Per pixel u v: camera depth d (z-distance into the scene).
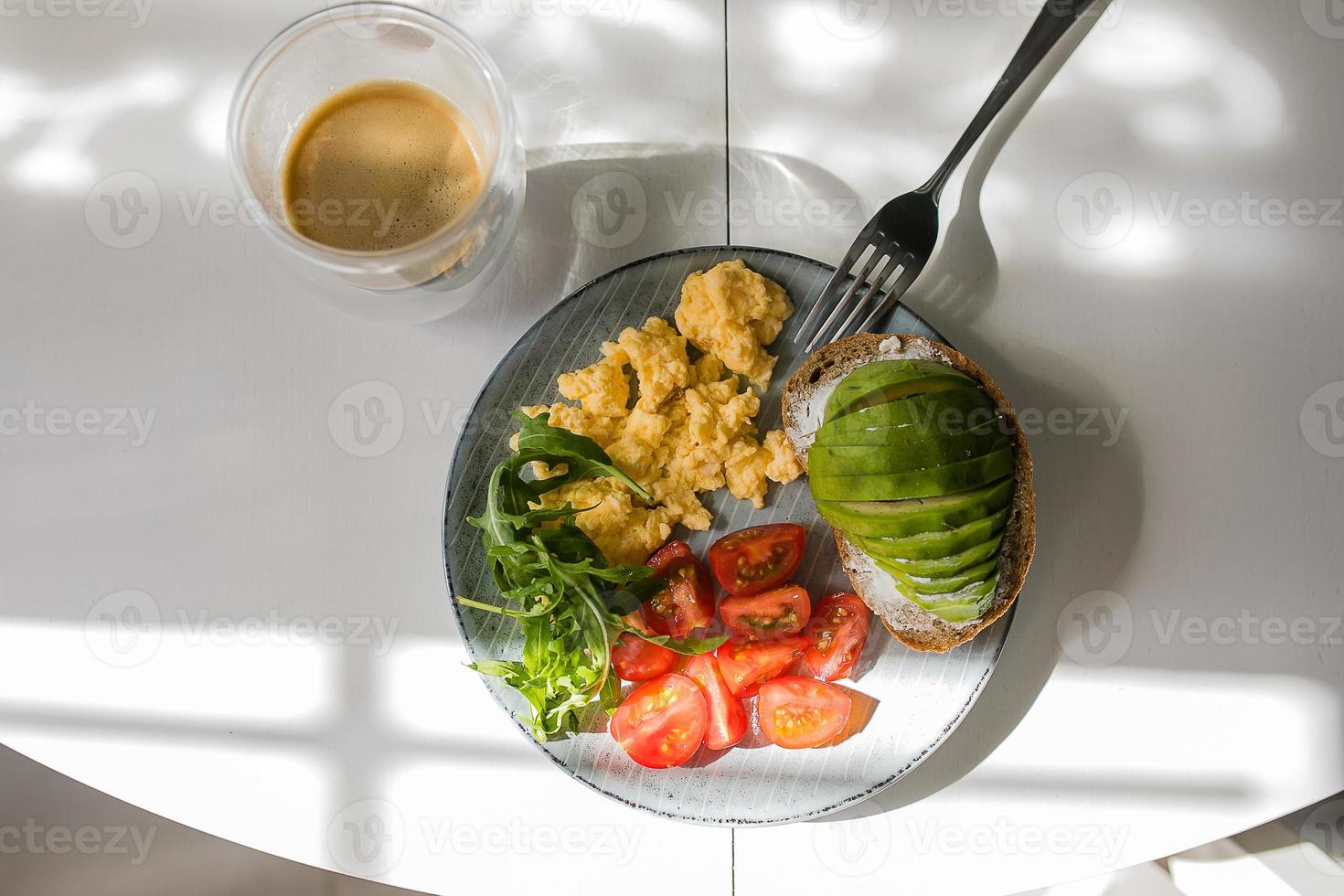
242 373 1.31
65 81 1.34
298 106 1.21
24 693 1.27
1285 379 1.28
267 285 1.32
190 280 1.32
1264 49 1.32
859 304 1.21
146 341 1.32
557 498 1.21
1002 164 1.31
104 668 1.27
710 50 1.33
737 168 1.32
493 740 1.25
